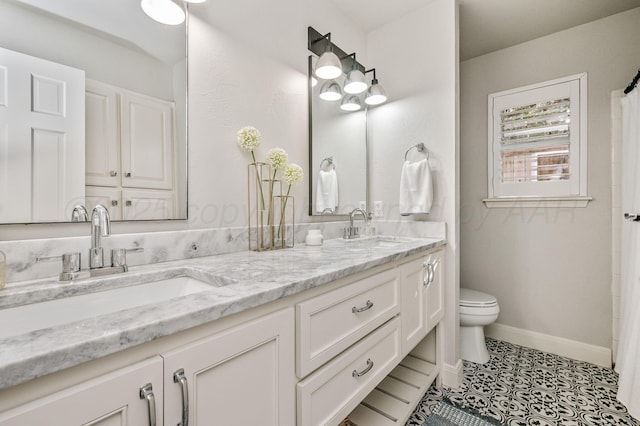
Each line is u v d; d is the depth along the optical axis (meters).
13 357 0.37
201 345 0.57
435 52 1.85
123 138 0.97
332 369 0.90
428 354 1.82
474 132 2.45
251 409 0.67
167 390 0.52
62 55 0.85
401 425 1.32
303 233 1.63
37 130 0.81
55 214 0.83
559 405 1.54
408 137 1.97
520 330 2.25
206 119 1.21
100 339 0.44
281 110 1.53
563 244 2.10
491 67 2.38
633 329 1.47
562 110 2.09
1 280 0.70
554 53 2.13
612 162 1.92
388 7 1.91
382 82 2.10
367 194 2.14
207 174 1.21
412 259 1.42
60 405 0.41
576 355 2.03
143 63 1.02
